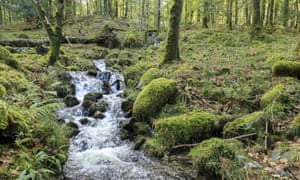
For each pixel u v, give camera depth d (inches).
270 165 176.9
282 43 545.6
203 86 310.3
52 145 192.2
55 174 177.9
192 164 204.8
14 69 343.9
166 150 227.5
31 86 286.0
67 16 1100.5
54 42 437.1
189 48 583.8
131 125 274.4
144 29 820.0
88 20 1087.0
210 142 207.5
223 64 400.5
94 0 1437.0
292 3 847.1
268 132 216.4
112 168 206.8
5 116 165.9
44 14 431.5
